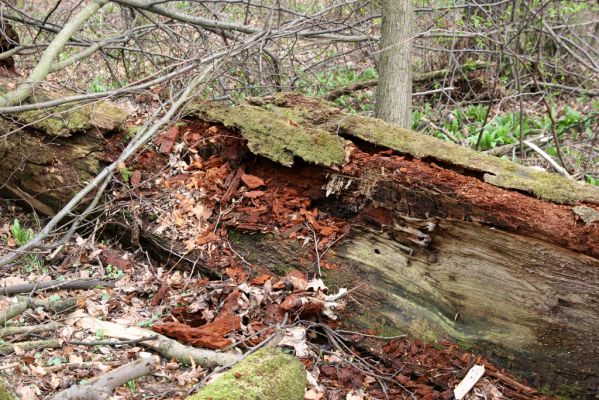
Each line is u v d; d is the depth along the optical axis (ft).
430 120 25.86
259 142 14.94
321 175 14.69
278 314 13.34
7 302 13.00
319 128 15.23
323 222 14.49
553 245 12.13
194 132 16.22
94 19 28.91
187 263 14.75
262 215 14.82
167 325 12.69
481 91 28.96
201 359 11.92
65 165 16.17
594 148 25.80
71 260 15.16
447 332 12.78
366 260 13.75
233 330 12.91
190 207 15.28
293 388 10.74
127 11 27.61
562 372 11.92
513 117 26.96
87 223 15.01
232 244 14.75
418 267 13.29
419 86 29.40
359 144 15.10
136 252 15.35
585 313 11.76
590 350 11.71
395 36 21.81
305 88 26.63
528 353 12.16
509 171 13.62
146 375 10.46
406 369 12.72
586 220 12.00
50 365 11.33
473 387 12.15
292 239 14.38
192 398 9.77
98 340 12.19
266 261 14.38
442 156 13.99
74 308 13.37
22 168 16.26
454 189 12.94
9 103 16.35
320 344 13.39
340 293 13.44
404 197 13.46
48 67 17.58
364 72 30.04
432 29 25.85
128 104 18.52
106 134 16.28
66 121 16.17
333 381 12.37
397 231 13.56
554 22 31.22
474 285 12.69
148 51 25.48
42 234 13.84
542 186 13.14
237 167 15.56
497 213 12.46
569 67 31.37
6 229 16.11
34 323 12.76
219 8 29.43
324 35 24.32
